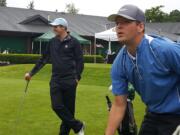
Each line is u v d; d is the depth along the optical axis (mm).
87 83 20062
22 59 35875
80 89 14844
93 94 13445
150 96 3973
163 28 64812
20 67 24891
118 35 3863
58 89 7422
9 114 10008
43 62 7867
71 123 7441
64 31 7469
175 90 3945
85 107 11078
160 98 3945
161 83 3879
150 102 4016
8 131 8320
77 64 7492
